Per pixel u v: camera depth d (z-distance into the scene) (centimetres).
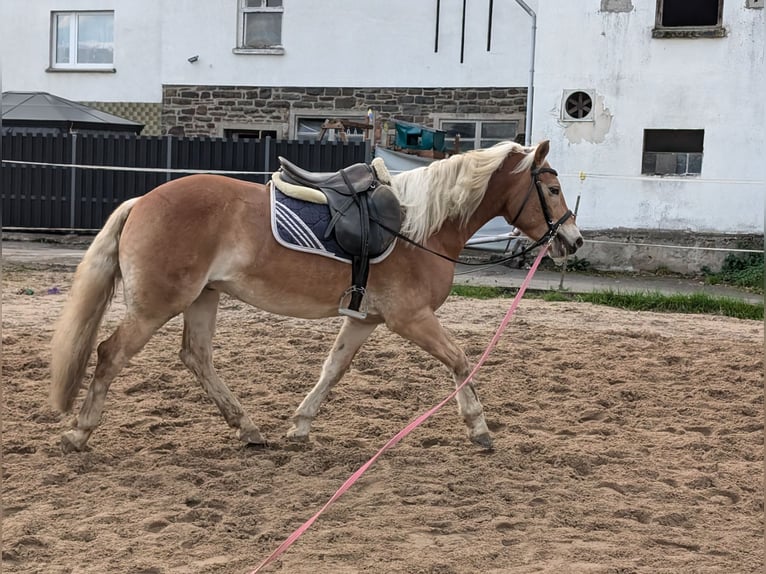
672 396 728
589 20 1714
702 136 1709
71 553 400
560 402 706
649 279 1636
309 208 523
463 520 458
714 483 526
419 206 539
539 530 447
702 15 1708
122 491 478
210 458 550
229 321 991
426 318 547
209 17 2041
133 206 518
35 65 2183
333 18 1986
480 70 1927
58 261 1477
